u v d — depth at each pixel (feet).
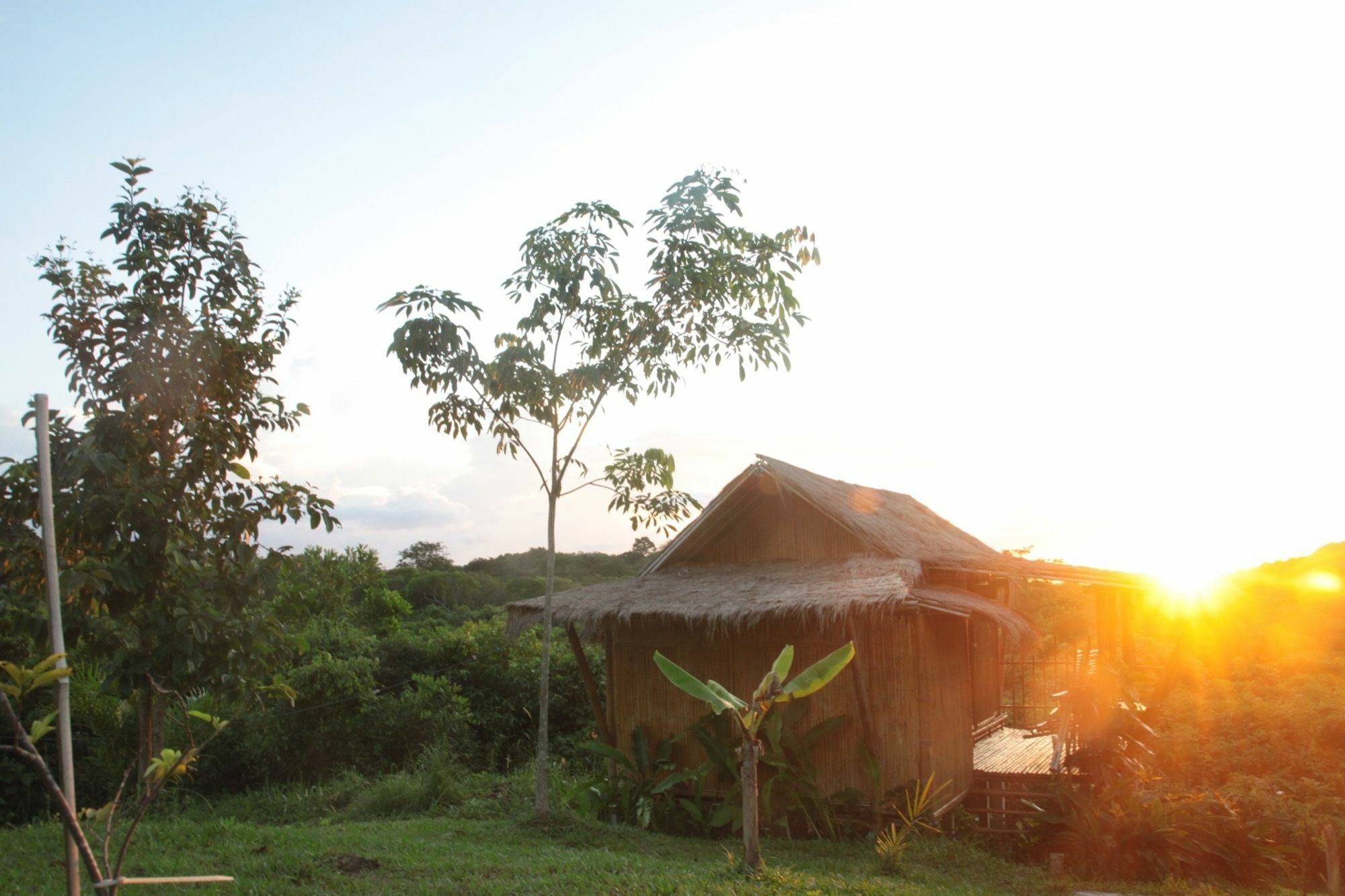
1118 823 35.58
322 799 49.21
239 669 25.26
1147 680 53.26
